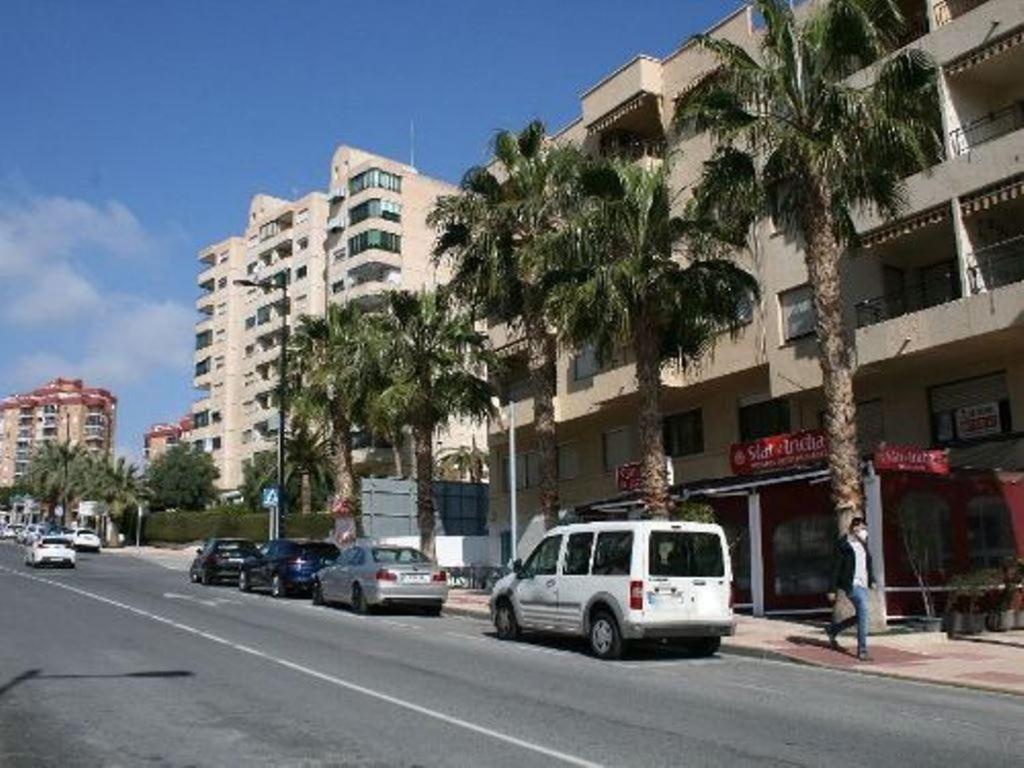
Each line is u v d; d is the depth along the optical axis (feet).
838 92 57.47
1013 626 59.52
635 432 109.29
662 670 46.83
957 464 72.90
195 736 29.81
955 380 76.33
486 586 104.68
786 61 60.13
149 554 218.38
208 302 339.77
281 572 95.61
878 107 58.49
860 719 33.78
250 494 242.17
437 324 101.86
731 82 60.49
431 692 38.50
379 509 118.83
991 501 67.10
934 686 42.88
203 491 289.12
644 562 50.26
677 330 73.46
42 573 132.16
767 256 87.30
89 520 310.86
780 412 91.20
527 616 57.41
